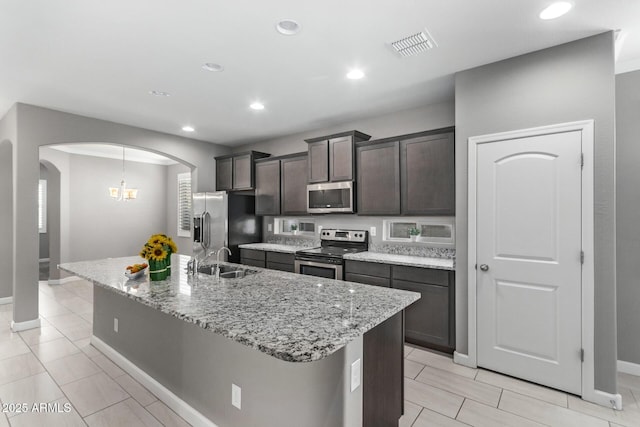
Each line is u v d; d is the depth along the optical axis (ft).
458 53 8.11
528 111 8.08
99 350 9.82
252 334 4.23
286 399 4.98
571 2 6.16
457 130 9.16
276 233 17.15
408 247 12.41
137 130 14.88
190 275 8.22
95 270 8.85
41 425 6.41
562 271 7.65
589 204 7.32
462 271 9.10
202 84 10.04
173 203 23.90
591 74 7.34
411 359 9.46
